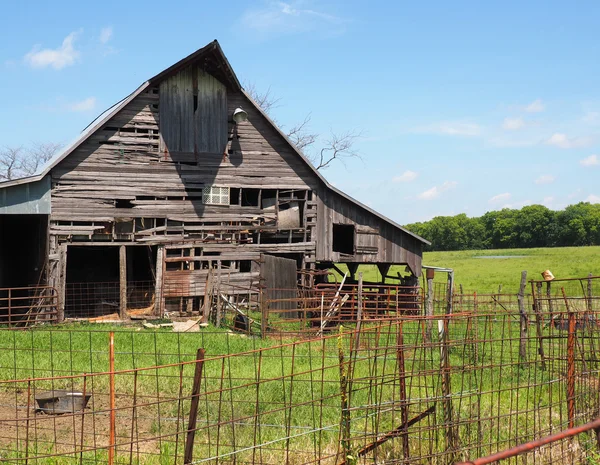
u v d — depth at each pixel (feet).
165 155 87.76
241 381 43.98
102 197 84.43
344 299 73.05
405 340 62.90
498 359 52.95
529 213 437.17
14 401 38.96
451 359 52.95
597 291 129.39
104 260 103.35
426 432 31.17
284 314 81.76
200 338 63.31
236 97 92.02
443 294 122.21
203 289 88.53
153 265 91.04
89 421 35.04
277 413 36.32
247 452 30.04
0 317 83.30
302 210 95.66
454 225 465.06
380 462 27.84
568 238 411.54
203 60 88.07
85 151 83.92
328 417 35.78
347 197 95.09
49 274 81.00
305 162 93.97
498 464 28.76
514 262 231.91
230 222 91.20
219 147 90.79
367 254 96.43
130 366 48.60
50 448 30.07
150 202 87.04
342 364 26.48
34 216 92.27
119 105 84.79
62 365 48.49
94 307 97.45
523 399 39.60
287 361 51.60
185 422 34.47
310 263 94.48
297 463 28.73
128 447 30.60
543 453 30.14
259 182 92.63
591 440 30.73
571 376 32.01
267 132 93.40
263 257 85.76
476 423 32.42
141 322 82.94
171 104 88.33
